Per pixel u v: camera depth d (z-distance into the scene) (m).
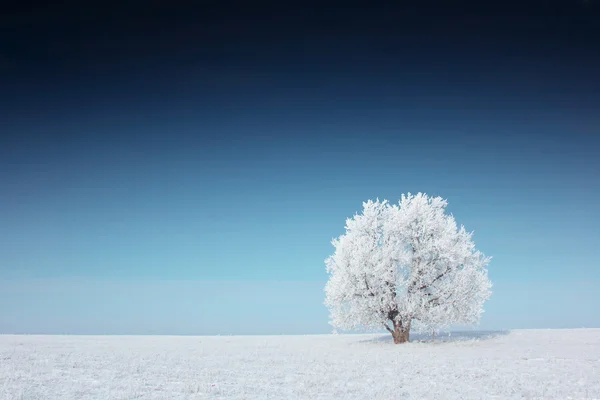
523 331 54.78
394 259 39.00
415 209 40.56
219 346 39.28
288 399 14.78
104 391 15.65
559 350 33.22
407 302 37.78
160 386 16.95
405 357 28.88
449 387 17.66
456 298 38.00
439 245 38.78
